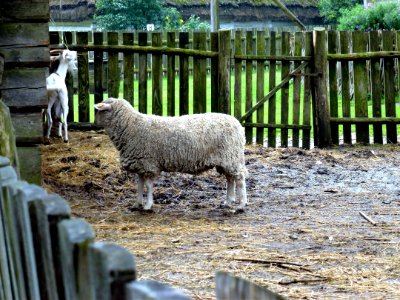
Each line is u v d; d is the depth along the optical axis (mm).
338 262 6699
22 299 2861
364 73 14414
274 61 14195
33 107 8227
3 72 8148
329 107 14344
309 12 39469
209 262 6680
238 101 14289
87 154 12055
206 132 8656
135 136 8633
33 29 8148
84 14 33062
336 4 34375
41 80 8211
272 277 6219
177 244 7355
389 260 6754
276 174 11531
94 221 8414
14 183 2871
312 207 9344
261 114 14297
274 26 38969
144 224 8289
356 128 14445
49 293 2469
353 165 12328
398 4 20922
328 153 13469
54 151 12320
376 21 21125
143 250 7109
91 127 14398
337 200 9797
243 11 37781
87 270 1992
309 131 14203
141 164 8727
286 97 14242
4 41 8117
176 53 14242
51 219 2352
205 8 36719
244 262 6691
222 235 7777
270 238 7648
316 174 11586
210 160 8742
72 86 14438
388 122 14367
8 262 3182
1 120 5293
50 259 2389
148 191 8914
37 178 8305
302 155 13156
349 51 14688
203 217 8727
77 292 2109
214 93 14422
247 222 8445
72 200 9453
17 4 8086
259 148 13844
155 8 30969
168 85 14469
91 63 24750
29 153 8266
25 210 2631
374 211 9078
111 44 14320
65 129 13133
